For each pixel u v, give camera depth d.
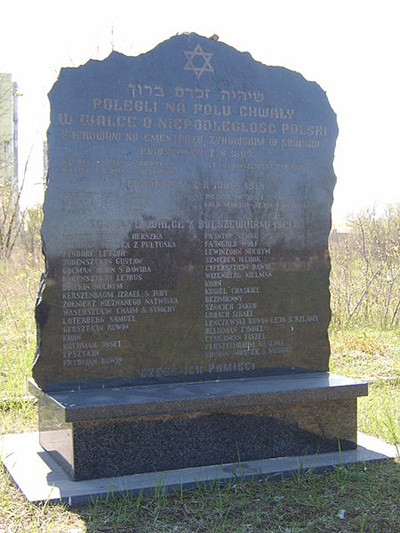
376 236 9.53
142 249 3.74
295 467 3.44
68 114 3.63
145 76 3.77
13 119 19.89
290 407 3.64
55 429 3.51
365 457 3.62
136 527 2.87
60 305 3.61
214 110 3.90
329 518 2.98
